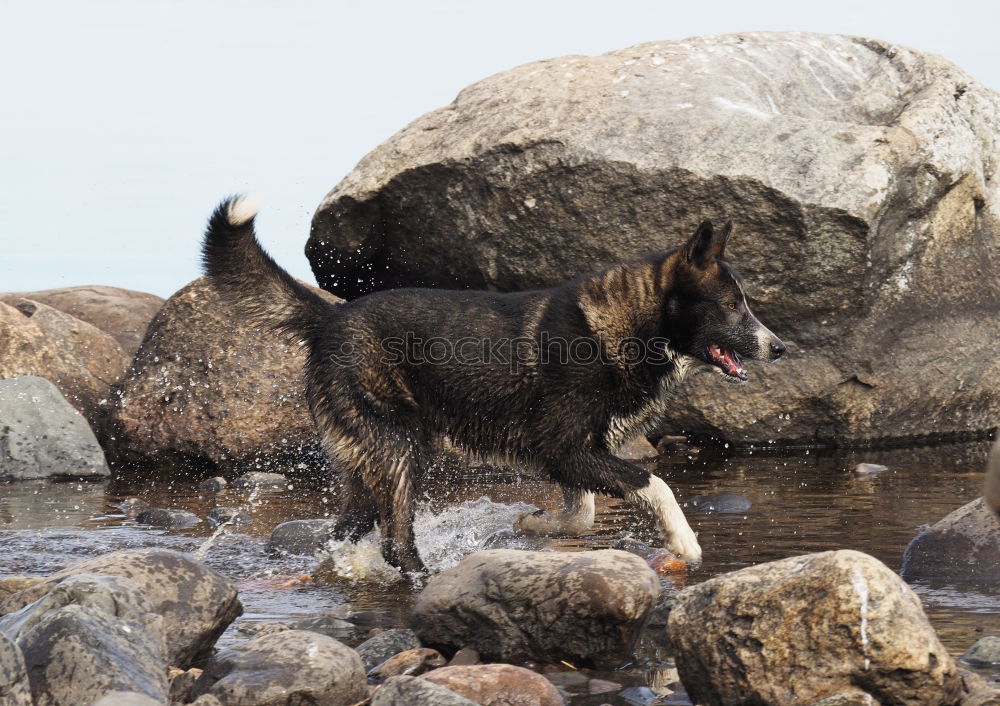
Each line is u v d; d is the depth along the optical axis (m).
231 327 13.77
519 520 9.27
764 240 12.55
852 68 15.19
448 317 8.48
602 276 8.76
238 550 8.74
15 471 12.58
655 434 13.97
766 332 8.77
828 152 12.56
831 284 12.66
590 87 14.18
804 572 4.89
